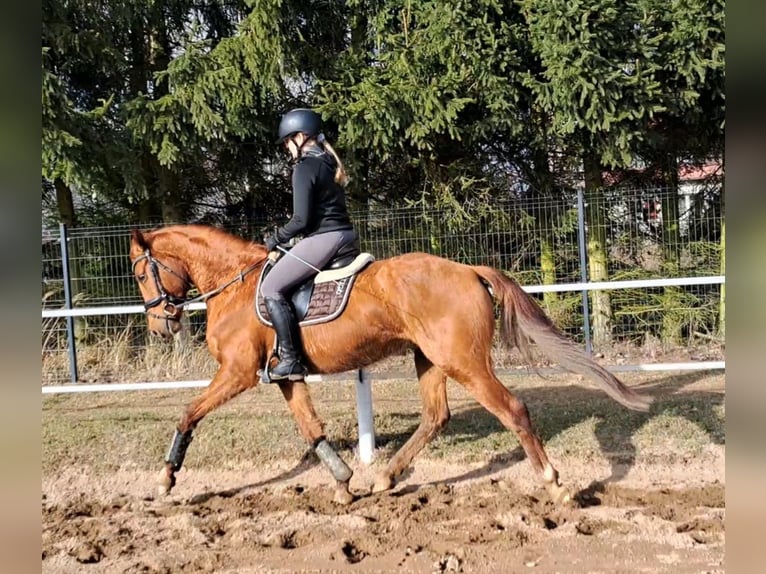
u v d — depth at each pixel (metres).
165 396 7.27
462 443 5.27
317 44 8.82
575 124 7.21
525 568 3.46
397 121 7.32
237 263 4.63
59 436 5.76
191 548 3.89
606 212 8.60
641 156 8.93
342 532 4.01
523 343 4.18
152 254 4.76
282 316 4.17
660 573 3.35
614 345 8.42
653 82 6.97
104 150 7.70
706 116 8.05
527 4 7.21
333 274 4.26
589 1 6.80
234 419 5.97
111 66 8.05
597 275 8.59
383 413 5.99
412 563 3.59
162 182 8.97
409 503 4.39
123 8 7.89
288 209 10.10
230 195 9.94
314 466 5.15
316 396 6.76
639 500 4.26
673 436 5.09
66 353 8.47
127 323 8.70
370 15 8.43
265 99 7.97
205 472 5.16
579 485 4.54
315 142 4.36
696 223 8.90
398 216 8.57
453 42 7.31
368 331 4.20
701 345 8.32
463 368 4.05
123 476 5.12
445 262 4.21
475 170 8.69
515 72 7.50
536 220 8.78
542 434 5.30
